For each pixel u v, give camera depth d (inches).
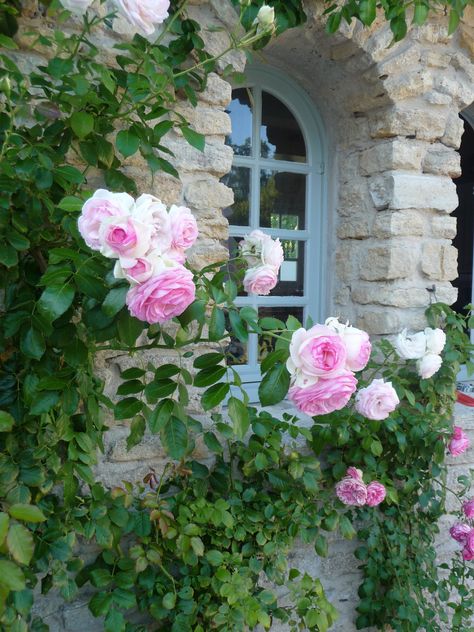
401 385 86.0
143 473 74.4
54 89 62.5
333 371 43.7
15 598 53.4
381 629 87.9
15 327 54.1
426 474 88.3
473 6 91.3
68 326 53.4
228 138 100.0
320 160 105.0
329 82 96.0
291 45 88.9
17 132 60.2
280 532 76.3
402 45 88.1
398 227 90.3
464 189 145.7
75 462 60.9
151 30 50.8
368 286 95.8
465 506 87.7
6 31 62.8
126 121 66.7
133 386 56.9
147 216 41.2
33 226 57.3
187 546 66.9
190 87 70.2
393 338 91.5
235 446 77.7
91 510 63.4
